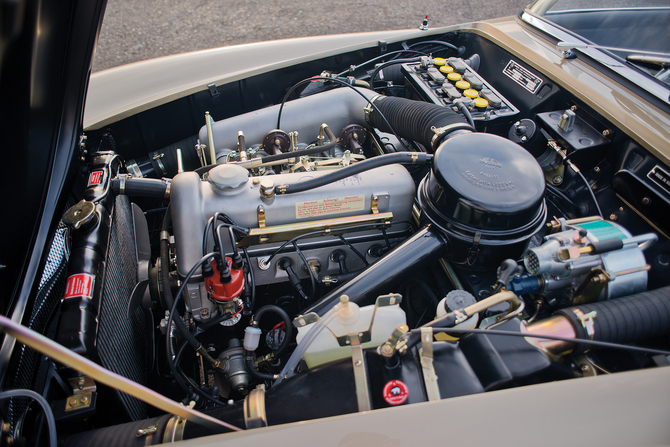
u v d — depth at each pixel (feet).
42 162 4.08
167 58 7.63
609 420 2.65
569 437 2.56
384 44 8.11
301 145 6.86
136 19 20.40
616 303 3.83
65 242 4.22
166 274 4.78
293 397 3.20
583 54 6.47
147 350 5.23
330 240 5.35
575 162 5.72
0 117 3.44
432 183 4.79
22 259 3.58
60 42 3.84
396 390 3.08
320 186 4.91
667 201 4.67
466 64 7.48
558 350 3.58
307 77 7.98
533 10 7.86
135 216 5.72
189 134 7.30
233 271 4.46
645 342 4.38
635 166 5.11
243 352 4.74
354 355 3.25
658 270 4.68
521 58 7.02
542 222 4.68
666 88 5.60
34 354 3.42
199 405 4.56
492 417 2.68
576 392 2.82
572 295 4.43
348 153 5.99
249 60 7.64
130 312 4.73
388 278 4.61
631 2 6.52
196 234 4.58
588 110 5.82
